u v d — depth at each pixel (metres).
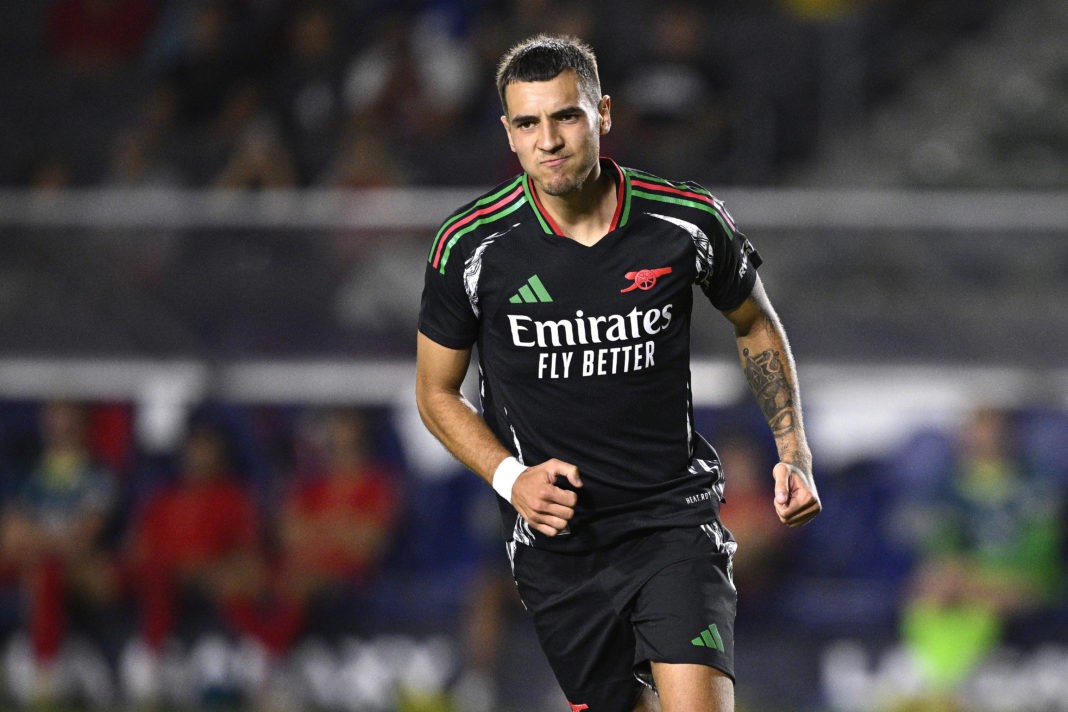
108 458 33.09
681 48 37.16
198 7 43.88
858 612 30.81
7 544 32.50
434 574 31.91
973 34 45.16
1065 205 31.78
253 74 40.38
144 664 31.78
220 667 31.55
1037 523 30.14
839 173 39.16
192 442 32.12
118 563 32.16
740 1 43.50
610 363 12.79
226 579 31.53
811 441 32.28
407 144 37.94
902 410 32.03
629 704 14.05
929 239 32.06
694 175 36.16
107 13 45.94
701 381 32.03
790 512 12.57
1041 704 29.77
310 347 33.19
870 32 43.50
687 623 12.75
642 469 13.09
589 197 12.58
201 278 33.50
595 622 13.52
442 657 31.27
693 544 13.14
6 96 44.72
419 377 13.45
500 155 37.31
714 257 12.91
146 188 38.25
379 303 33.19
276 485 32.75
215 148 38.62
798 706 30.66
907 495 31.61
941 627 30.05
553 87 11.96
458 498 32.31
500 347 12.97
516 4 40.72
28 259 33.84
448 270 12.91
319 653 31.56
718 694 12.53
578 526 13.30
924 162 40.34
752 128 37.69
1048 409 31.48
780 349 13.63
